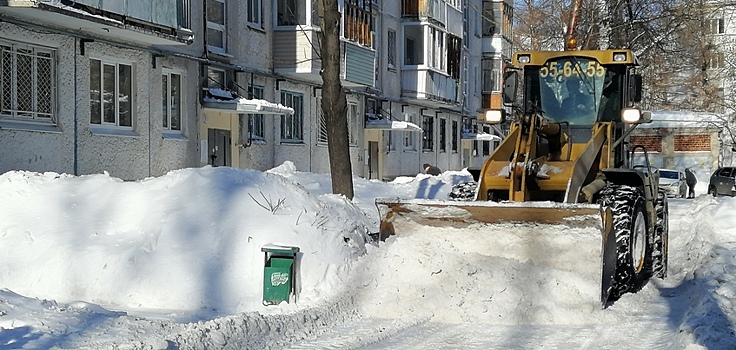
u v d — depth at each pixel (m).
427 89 30.84
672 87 48.78
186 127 19.00
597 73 10.65
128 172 17.08
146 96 17.61
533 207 8.41
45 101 15.10
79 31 15.59
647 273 10.23
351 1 24.52
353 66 24.52
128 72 17.34
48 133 14.95
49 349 5.94
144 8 15.97
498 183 9.80
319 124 25.27
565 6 28.55
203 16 19.28
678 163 44.66
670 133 44.62
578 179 9.20
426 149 35.06
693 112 44.59
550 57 10.73
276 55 22.39
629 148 11.34
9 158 14.11
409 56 31.61
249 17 21.58
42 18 14.27
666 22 29.41
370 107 28.92
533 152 10.00
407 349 6.86
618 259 8.89
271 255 8.38
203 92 19.52
